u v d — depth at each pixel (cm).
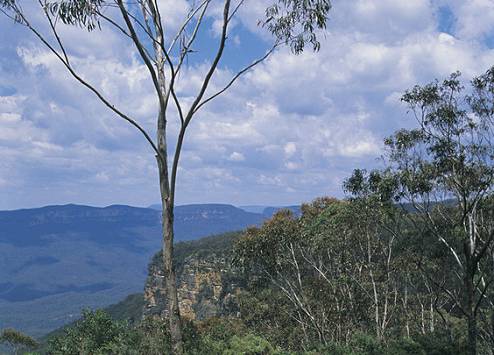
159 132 1656
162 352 2003
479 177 2644
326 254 4262
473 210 2698
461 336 3158
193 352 1938
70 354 2319
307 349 2856
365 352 2856
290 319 4266
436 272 3222
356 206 3412
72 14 1521
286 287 4434
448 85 2619
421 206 2836
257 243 4128
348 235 3694
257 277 4475
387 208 3064
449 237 2723
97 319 2419
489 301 2934
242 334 2458
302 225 4125
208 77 1608
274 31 1752
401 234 3125
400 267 3528
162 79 1672
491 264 2775
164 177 1645
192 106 1634
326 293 4028
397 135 2788
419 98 2658
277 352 2350
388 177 2875
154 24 1659
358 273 3844
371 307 3816
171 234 1631
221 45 1585
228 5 1584
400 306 3828
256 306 4369
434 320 3734
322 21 1720
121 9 1539
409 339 2980
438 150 2648
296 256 4328
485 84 2572
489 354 2956
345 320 3859
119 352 2052
